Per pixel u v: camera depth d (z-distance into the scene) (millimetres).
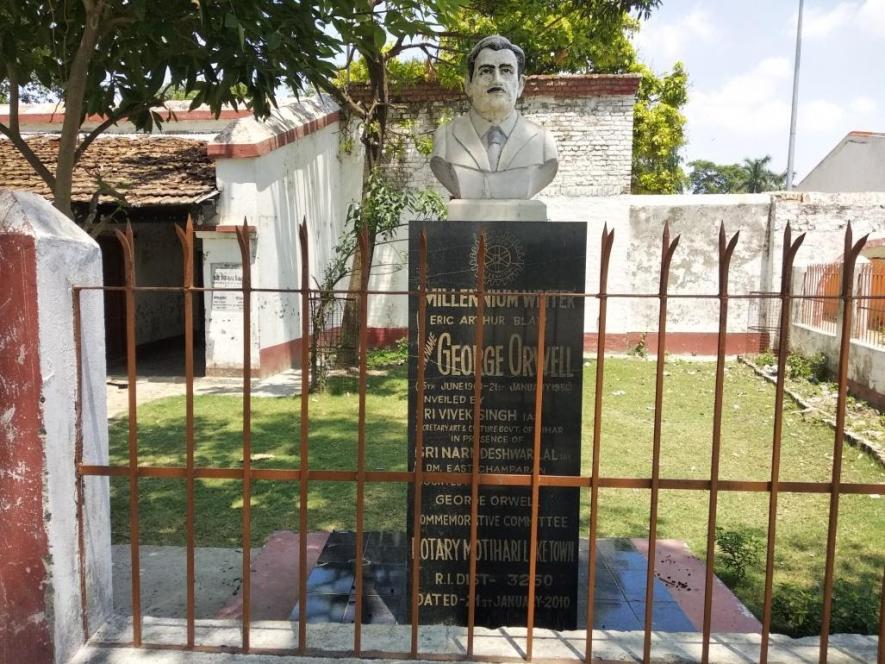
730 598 3938
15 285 2371
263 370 10719
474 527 2576
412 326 3588
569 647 2686
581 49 13250
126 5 4449
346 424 8242
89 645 2668
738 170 41312
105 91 5219
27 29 4562
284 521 5340
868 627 3539
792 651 2662
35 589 2473
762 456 7180
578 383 3549
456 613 3676
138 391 10148
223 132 10102
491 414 3572
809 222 12703
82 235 2701
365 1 4453
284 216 11195
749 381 11141
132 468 2576
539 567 3656
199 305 16484
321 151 12617
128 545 4863
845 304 2332
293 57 4598
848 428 8008
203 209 10195
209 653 2615
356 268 11391
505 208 3762
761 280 13094
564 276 3508
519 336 3531
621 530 5254
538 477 2545
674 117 20859
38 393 2408
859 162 17500
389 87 12703
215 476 2561
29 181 10719
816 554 4836
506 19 11461
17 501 2438
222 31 4207
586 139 12961
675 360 12938
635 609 3797
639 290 13195
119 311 13609
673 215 13016
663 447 7508
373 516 5453
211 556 4641
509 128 3949
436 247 3516
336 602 3859
